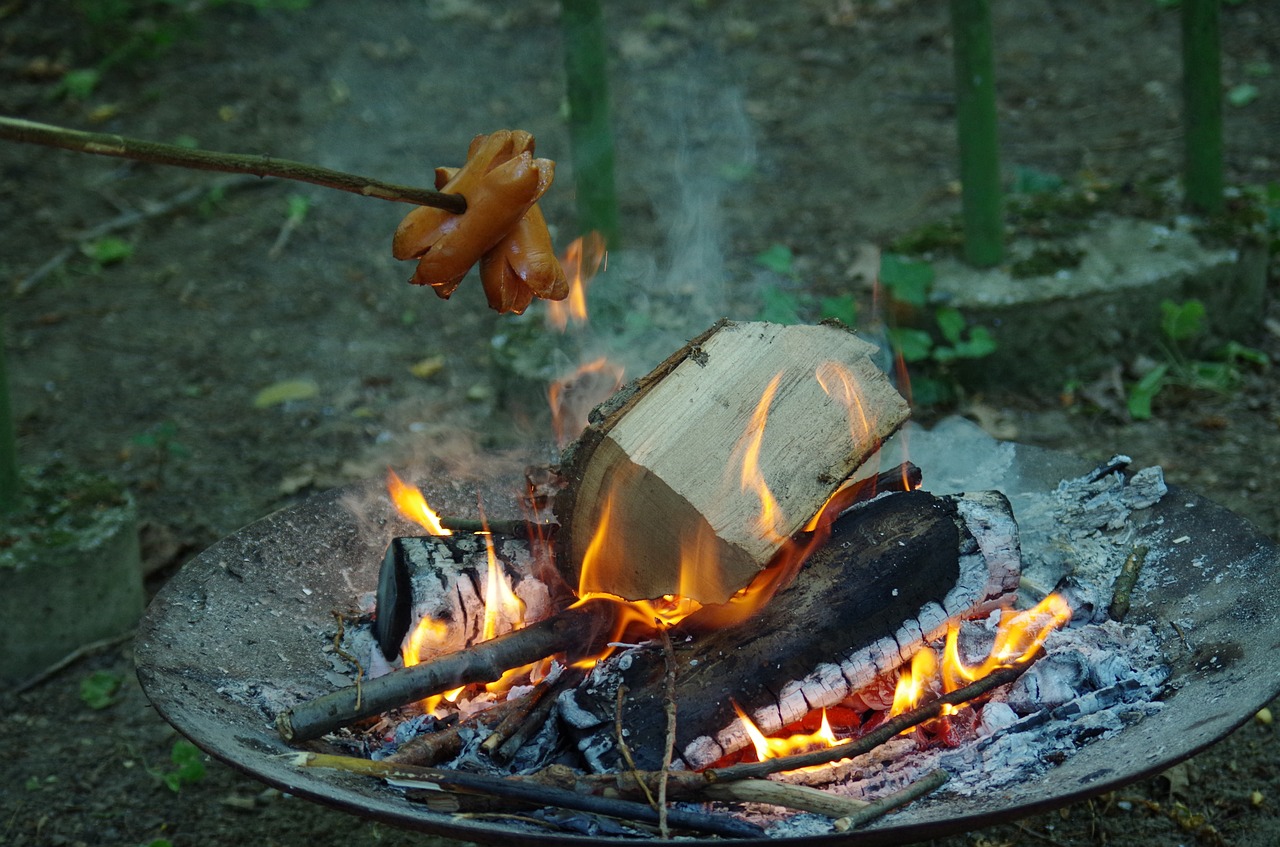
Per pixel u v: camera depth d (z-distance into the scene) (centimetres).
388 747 219
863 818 185
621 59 687
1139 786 284
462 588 231
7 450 332
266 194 580
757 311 457
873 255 489
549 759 210
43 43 672
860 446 221
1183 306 414
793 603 214
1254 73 612
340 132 616
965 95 407
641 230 530
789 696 209
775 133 614
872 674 215
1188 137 443
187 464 416
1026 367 420
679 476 207
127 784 298
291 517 262
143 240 548
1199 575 237
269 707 217
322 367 467
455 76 668
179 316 499
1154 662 222
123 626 344
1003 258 433
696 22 724
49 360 471
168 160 162
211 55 680
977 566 223
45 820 286
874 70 665
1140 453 393
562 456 222
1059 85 630
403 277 523
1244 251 430
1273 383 422
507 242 190
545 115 628
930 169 571
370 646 238
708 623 217
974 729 215
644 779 194
